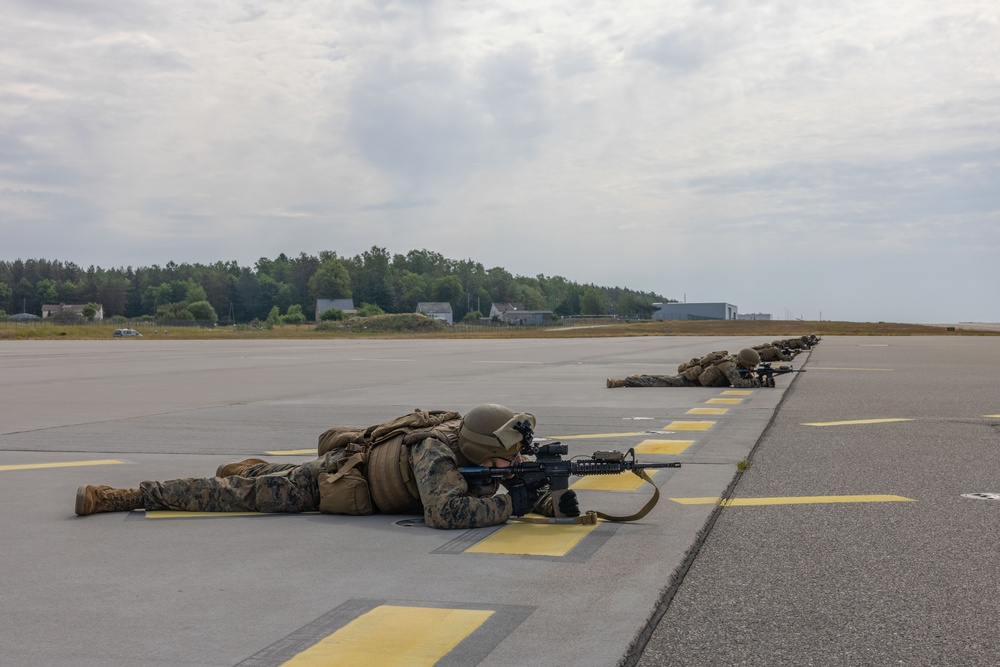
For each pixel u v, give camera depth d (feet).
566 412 44.32
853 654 12.30
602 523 20.17
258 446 33.91
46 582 16.03
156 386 66.44
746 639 12.89
